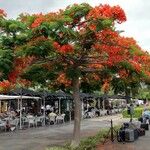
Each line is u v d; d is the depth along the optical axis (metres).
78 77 19.25
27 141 23.84
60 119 39.06
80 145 19.56
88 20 16.83
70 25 16.91
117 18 16.78
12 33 16.16
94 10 16.56
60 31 15.88
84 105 54.53
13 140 24.39
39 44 15.98
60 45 16.64
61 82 21.86
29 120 33.97
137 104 71.00
